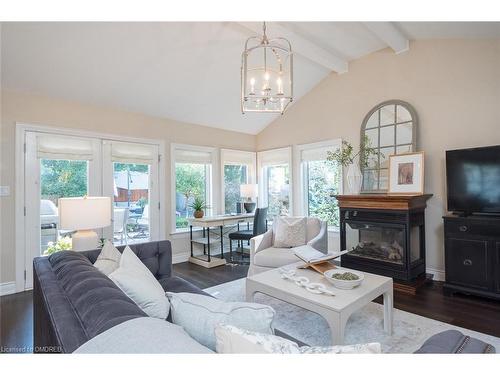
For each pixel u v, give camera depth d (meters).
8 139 3.21
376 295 2.04
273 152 5.51
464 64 3.28
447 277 2.97
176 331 0.81
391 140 3.84
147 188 4.36
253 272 3.33
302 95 5.00
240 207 5.26
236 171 5.64
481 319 2.42
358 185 3.90
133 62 3.28
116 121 4.03
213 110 4.70
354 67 4.30
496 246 2.67
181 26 2.97
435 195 3.48
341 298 1.88
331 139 4.60
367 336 2.15
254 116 5.20
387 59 3.93
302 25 3.32
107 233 3.92
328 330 2.28
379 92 4.01
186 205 4.86
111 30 2.80
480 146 3.15
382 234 3.73
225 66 3.75
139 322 0.82
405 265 3.17
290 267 2.62
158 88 3.83
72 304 1.08
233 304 1.00
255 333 0.79
